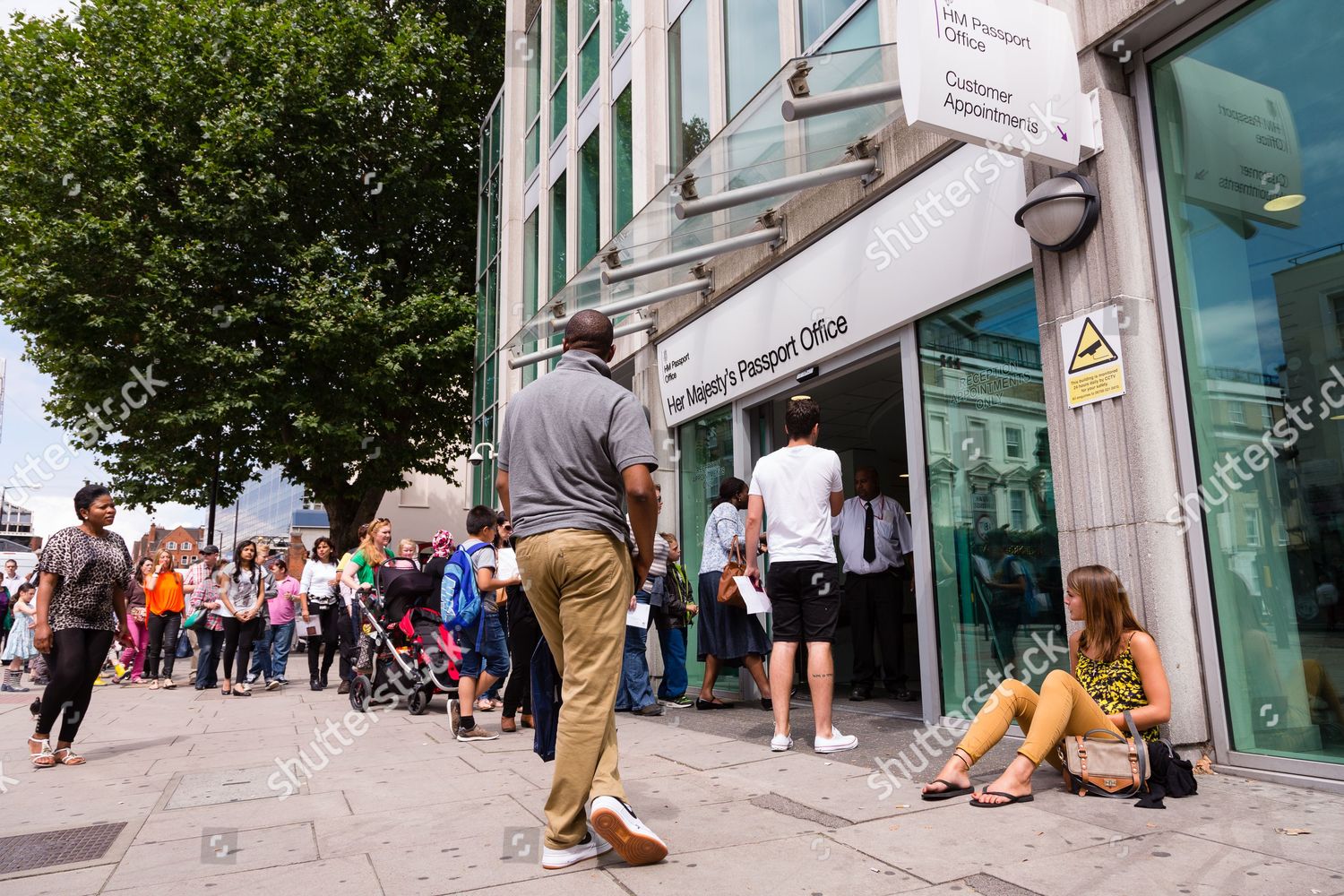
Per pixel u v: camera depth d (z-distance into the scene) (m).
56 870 3.11
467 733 6.12
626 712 7.07
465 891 2.71
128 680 12.62
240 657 10.60
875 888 2.62
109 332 16.72
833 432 10.88
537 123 16.89
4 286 16.12
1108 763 3.53
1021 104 4.34
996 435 5.31
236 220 16.84
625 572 3.13
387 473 19.92
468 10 22.73
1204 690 4.13
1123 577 4.30
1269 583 3.91
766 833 3.23
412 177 19.48
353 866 3.03
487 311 19.31
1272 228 3.97
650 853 2.86
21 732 7.30
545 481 3.10
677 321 9.29
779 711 4.97
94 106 16.95
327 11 18.70
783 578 5.01
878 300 6.30
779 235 7.37
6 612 16.88
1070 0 4.70
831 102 5.10
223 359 16.98
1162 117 4.50
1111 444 4.39
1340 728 3.62
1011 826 3.20
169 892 2.81
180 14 17.78
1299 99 3.88
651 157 10.44
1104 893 2.51
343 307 17.67
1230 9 4.15
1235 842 2.92
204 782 4.74
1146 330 4.37
